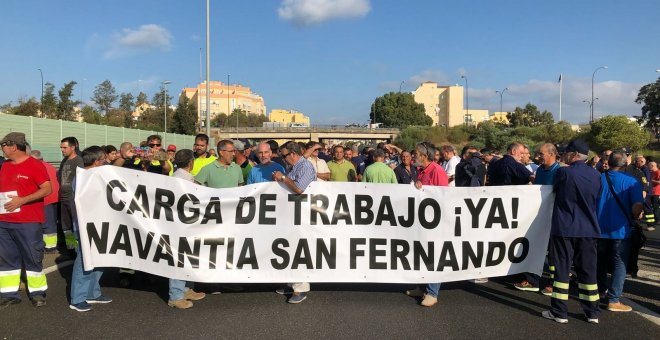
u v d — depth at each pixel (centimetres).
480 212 581
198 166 792
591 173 514
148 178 561
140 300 570
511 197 581
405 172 837
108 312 527
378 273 579
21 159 544
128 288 620
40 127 2436
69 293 595
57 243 891
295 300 564
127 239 557
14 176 535
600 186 519
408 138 7944
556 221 520
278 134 8144
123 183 558
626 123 5609
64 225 804
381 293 612
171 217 560
